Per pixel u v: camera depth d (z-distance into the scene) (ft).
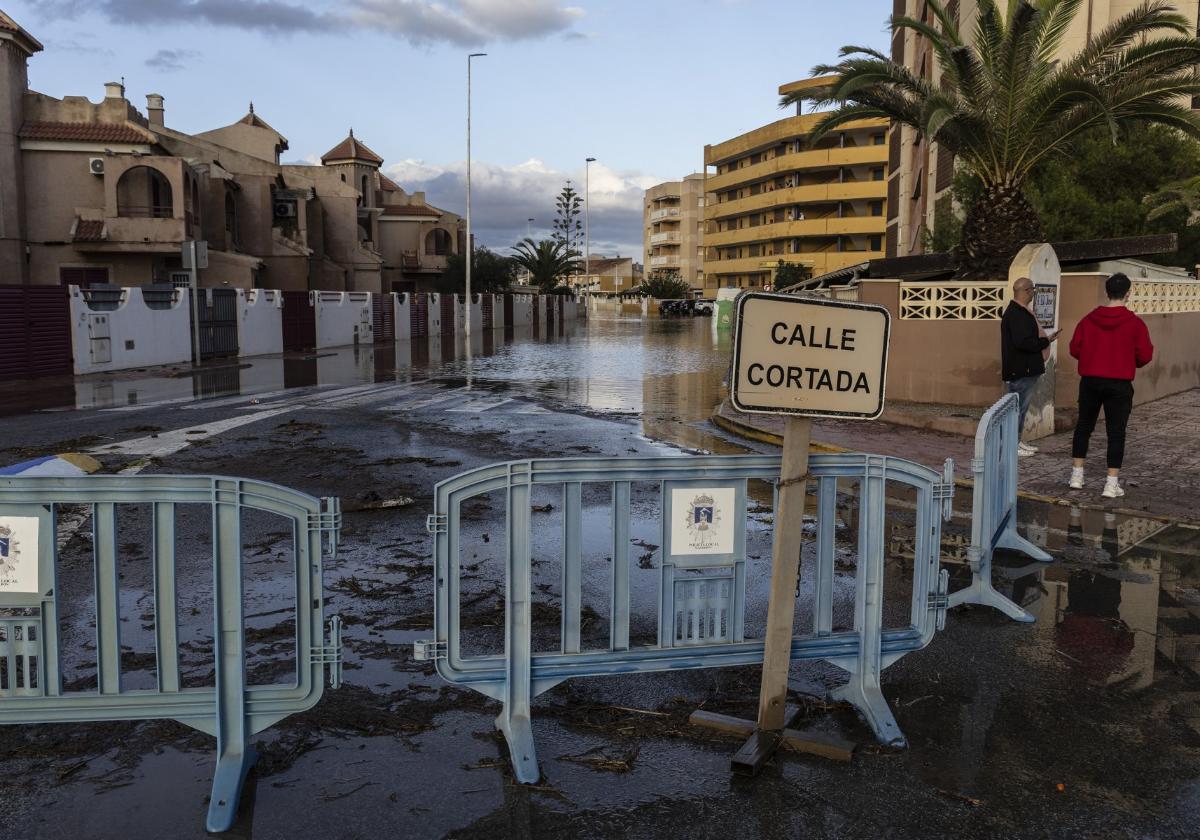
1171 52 46.34
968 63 47.34
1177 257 76.59
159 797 10.30
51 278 108.88
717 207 339.98
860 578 12.41
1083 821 9.99
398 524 22.88
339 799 10.27
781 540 11.58
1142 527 23.17
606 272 514.68
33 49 109.19
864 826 9.85
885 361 11.66
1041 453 33.32
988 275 50.55
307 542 10.50
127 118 111.24
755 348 10.82
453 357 91.50
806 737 11.54
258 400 49.24
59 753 11.32
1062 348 42.04
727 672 14.03
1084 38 75.31
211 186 126.41
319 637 10.62
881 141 283.59
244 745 10.55
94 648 14.71
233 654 10.37
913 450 34.47
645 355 96.89
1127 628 16.16
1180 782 10.84
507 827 9.77
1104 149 74.02
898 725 12.28
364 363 80.89
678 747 11.58
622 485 11.52
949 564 20.03
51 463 21.97
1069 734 12.08
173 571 10.38
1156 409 45.14
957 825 9.89
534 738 11.75
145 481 10.17
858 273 78.59
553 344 120.37
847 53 51.21
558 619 16.24
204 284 121.49
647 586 18.33
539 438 37.01
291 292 95.91
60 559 19.38
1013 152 49.39
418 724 12.09
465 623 15.98
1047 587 18.44
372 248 192.34
